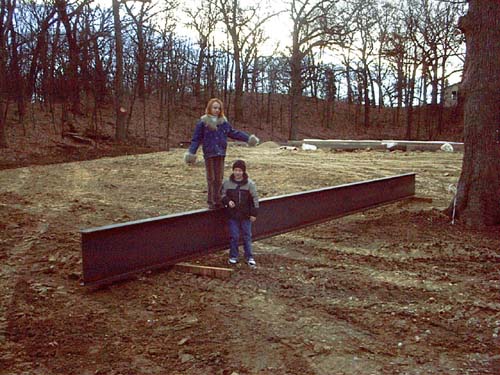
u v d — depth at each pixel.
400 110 56.56
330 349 4.07
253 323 4.58
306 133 46.09
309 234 8.06
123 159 19.92
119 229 5.37
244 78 43.62
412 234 7.82
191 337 4.29
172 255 6.00
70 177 14.90
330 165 16.70
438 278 5.86
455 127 48.50
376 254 6.91
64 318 4.68
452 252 6.88
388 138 47.94
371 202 9.45
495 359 3.92
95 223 8.73
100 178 14.57
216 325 4.53
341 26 36.41
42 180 14.28
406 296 5.29
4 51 24.56
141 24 32.09
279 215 7.42
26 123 25.08
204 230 6.41
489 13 7.87
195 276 5.86
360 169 15.62
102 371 3.73
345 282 5.71
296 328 4.48
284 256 6.82
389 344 4.18
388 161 17.98
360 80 52.16
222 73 48.03
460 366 3.81
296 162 17.69
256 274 5.99
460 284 5.65
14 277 5.87
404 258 6.69
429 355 3.99
